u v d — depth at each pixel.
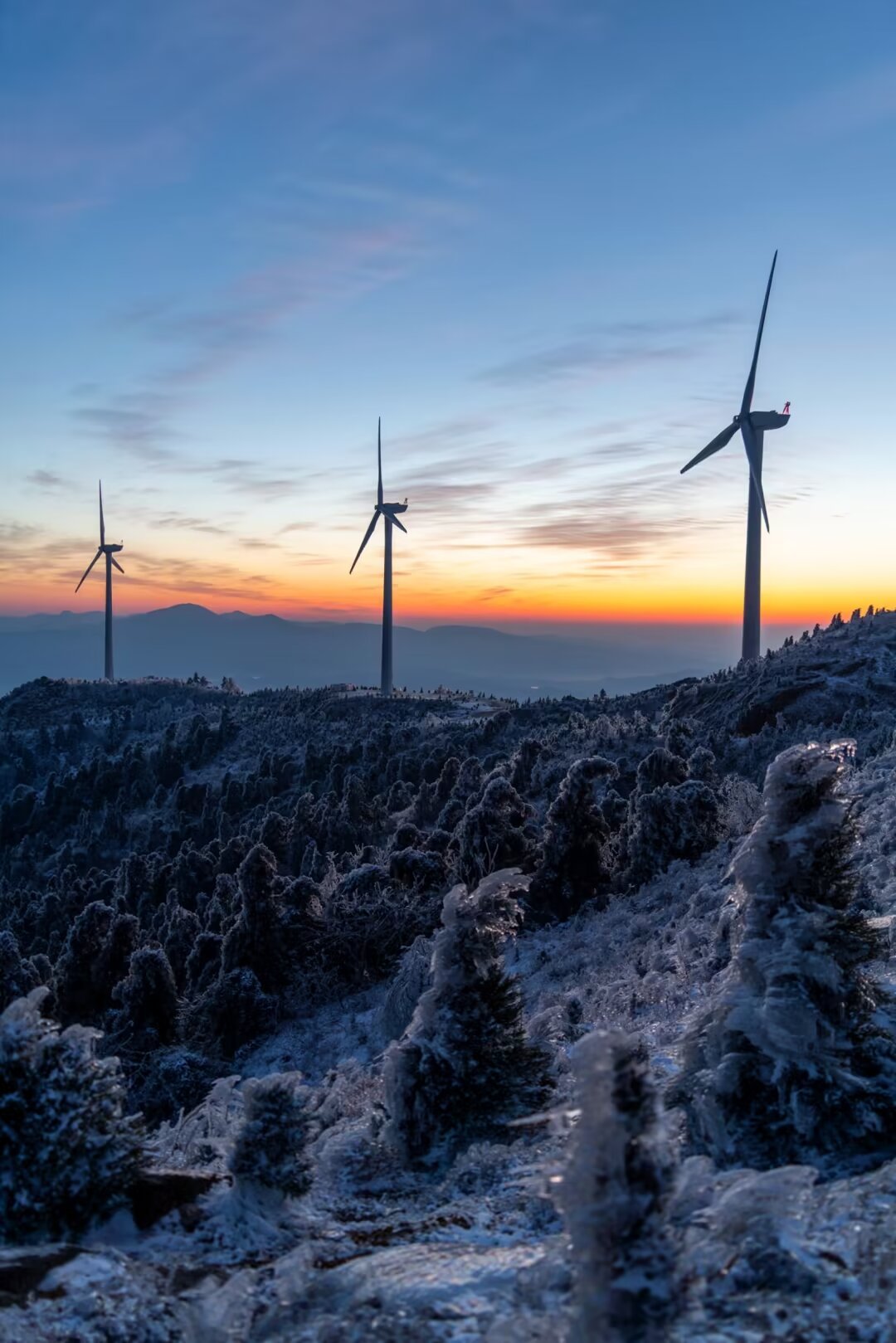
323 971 40.28
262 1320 6.99
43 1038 8.71
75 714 188.75
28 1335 6.37
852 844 10.80
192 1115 13.01
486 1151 10.48
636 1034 14.38
